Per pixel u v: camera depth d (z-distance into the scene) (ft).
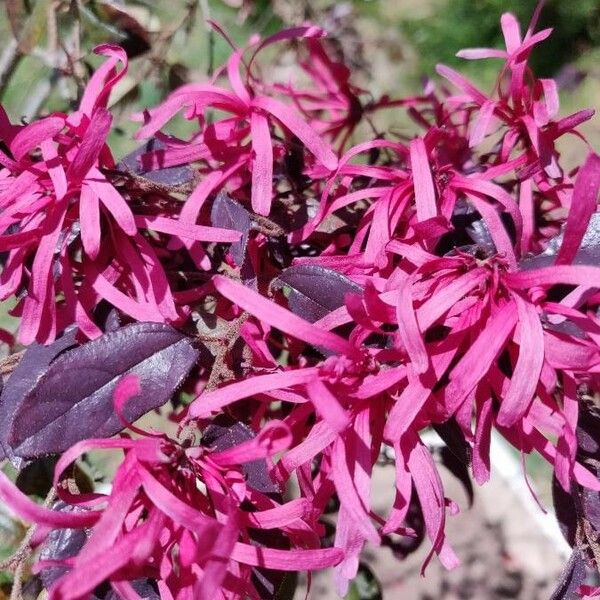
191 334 0.46
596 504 0.49
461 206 0.55
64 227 0.47
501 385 0.43
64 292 0.46
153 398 0.44
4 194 0.45
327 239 0.56
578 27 2.06
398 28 2.03
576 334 0.44
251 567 0.43
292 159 0.57
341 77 0.71
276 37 0.55
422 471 0.43
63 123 0.45
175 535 0.39
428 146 0.49
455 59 2.02
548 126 0.54
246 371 0.48
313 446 0.42
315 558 0.39
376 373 0.42
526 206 0.53
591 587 0.48
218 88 0.51
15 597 0.43
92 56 0.96
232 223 0.48
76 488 0.46
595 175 0.39
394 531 0.45
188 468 0.40
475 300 0.42
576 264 0.47
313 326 0.39
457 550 1.11
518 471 1.17
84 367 0.43
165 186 0.50
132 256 0.47
